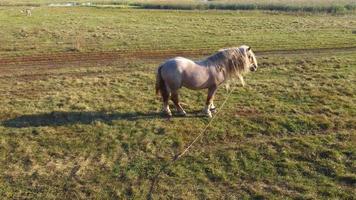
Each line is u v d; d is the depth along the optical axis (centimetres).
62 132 1441
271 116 1524
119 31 3175
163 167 1240
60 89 1867
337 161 1245
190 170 1225
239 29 3319
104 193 1135
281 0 5572
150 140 1382
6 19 3781
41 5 5422
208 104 1537
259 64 2247
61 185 1167
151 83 1933
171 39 2906
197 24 3544
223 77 1497
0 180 1184
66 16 4034
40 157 1297
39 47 2666
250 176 1192
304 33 3112
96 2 5925
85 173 1217
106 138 1401
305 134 1411
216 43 2798
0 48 2636
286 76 2030
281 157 1274
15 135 1420
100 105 1662
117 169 1234
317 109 1595
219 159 1274
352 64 2205
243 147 1334
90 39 2888
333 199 1084
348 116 1534
